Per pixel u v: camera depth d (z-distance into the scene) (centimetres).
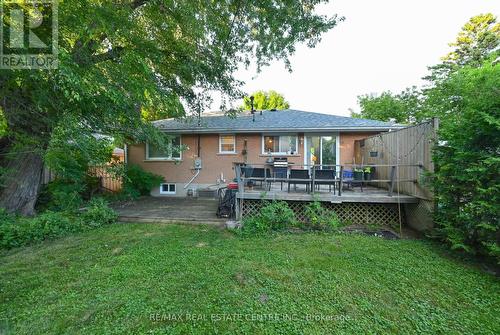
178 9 577
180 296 278
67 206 650
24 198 615
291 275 327
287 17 669
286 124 975
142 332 220
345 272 335
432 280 312
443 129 428
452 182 409
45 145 538
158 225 595
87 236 507
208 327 228
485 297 275
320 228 550
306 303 265
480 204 349
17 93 442
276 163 848
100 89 462
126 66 515
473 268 345
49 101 438
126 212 710
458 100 731
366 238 482
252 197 609
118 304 262
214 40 704
